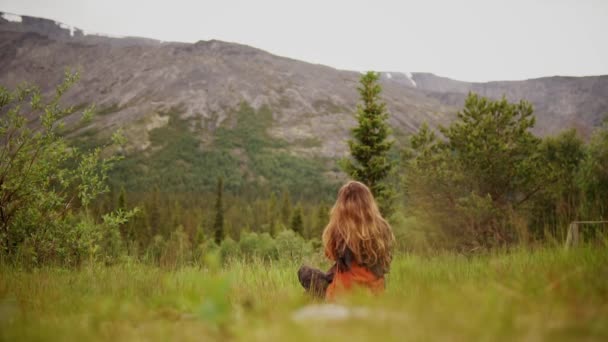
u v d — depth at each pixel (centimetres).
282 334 141
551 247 531
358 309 176
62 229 708
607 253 333
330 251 372
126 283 435
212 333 163
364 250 356
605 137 1830
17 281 408
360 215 361
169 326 186
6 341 180
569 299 171
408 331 133
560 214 778
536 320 137
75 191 740
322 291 383
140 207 767
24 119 715
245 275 568
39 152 729
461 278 336
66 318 238
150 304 255
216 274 127
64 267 634
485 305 161
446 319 142
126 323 203
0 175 685
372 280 359
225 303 123
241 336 154
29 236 701
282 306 226
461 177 2064
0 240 659
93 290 402
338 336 133
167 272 554
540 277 245
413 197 2206
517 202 2034
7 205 699
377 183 2572
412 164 2309
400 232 2080
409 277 387
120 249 723
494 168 2045
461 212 1945
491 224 1883
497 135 2183
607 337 118
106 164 754
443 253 703
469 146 2112
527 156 2162
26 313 251
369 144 2647
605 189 1678
